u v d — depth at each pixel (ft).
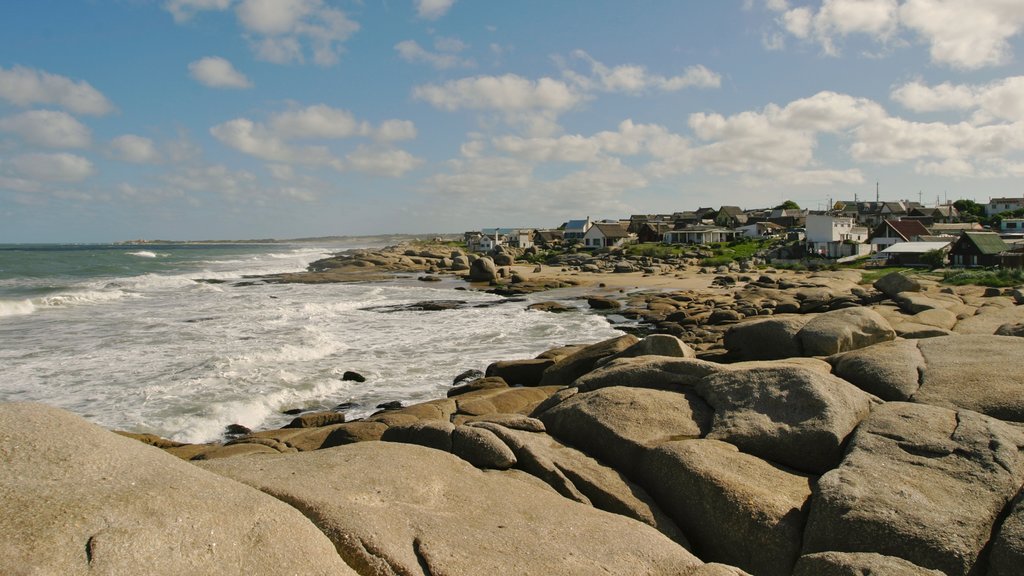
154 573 14.30
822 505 23.88
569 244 398.01
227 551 15.72
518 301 159.02
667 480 28.43
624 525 23.35
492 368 69.10
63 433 18.37
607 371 41.52
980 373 34.50
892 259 203.31
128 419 58.70
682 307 131.23
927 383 34.47
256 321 118.32
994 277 142.20
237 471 23.45
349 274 263.70
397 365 81.71
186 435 55.47
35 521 14.47
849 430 30.45
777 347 54.60
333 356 86.99
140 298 164.35
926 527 22.11
